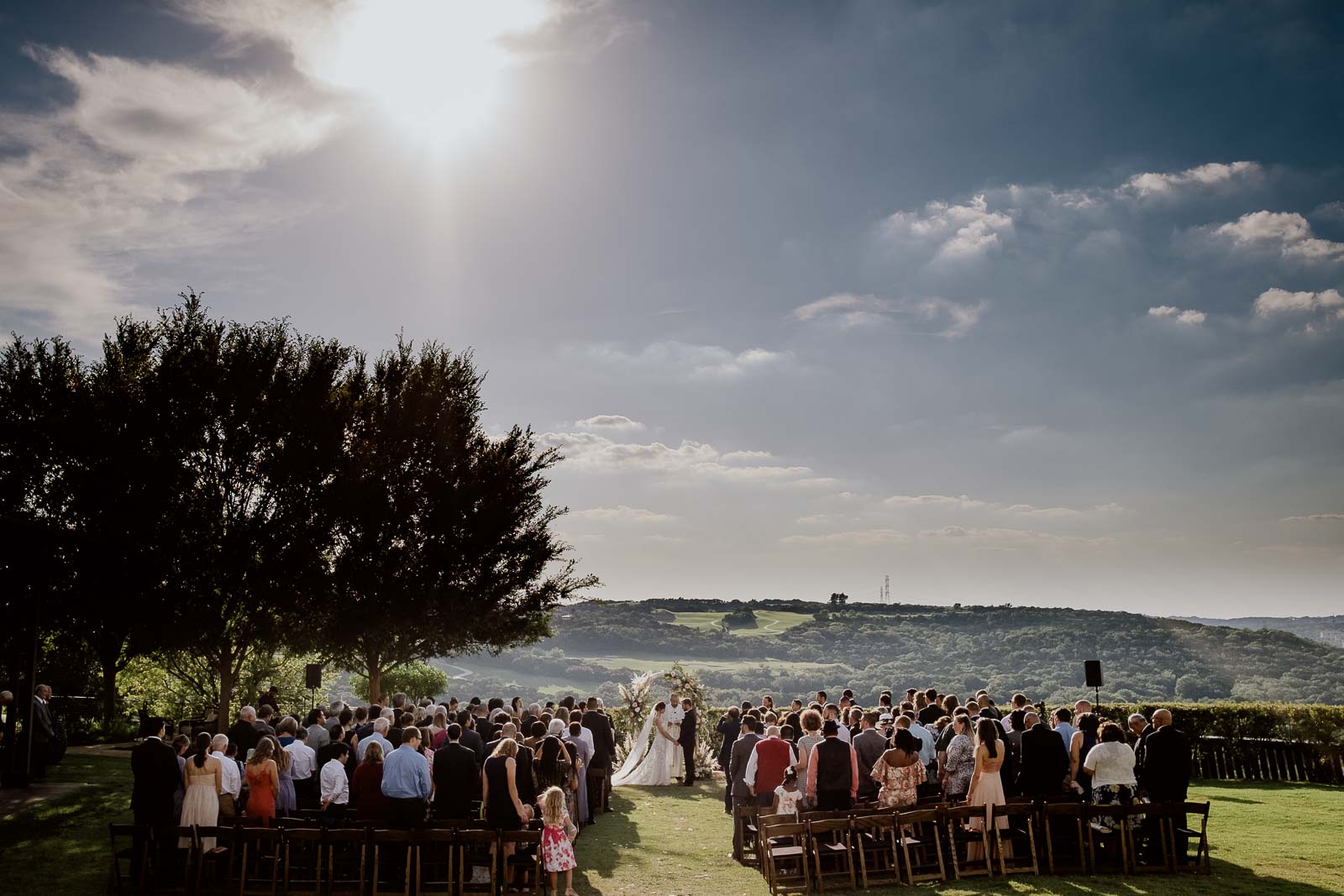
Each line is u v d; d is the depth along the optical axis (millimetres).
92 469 20219
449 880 10609
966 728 12281
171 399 20812
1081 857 11445
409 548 23078
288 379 21953
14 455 20281
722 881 11883
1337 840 13898
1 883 10945
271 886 10555
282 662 28094
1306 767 22359
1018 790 12344
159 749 10922
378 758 11195
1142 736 12406
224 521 21500
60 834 13508
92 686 27406
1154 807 11445
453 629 23297
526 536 24859
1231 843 13594
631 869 12547
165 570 20266
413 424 23500
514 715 15625
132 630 20609
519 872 11398
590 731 16406
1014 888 10828
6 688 21781
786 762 12781
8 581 17906
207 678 27047
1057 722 13523
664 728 22234
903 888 10969
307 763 12695
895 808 11695
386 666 24641
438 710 14312
